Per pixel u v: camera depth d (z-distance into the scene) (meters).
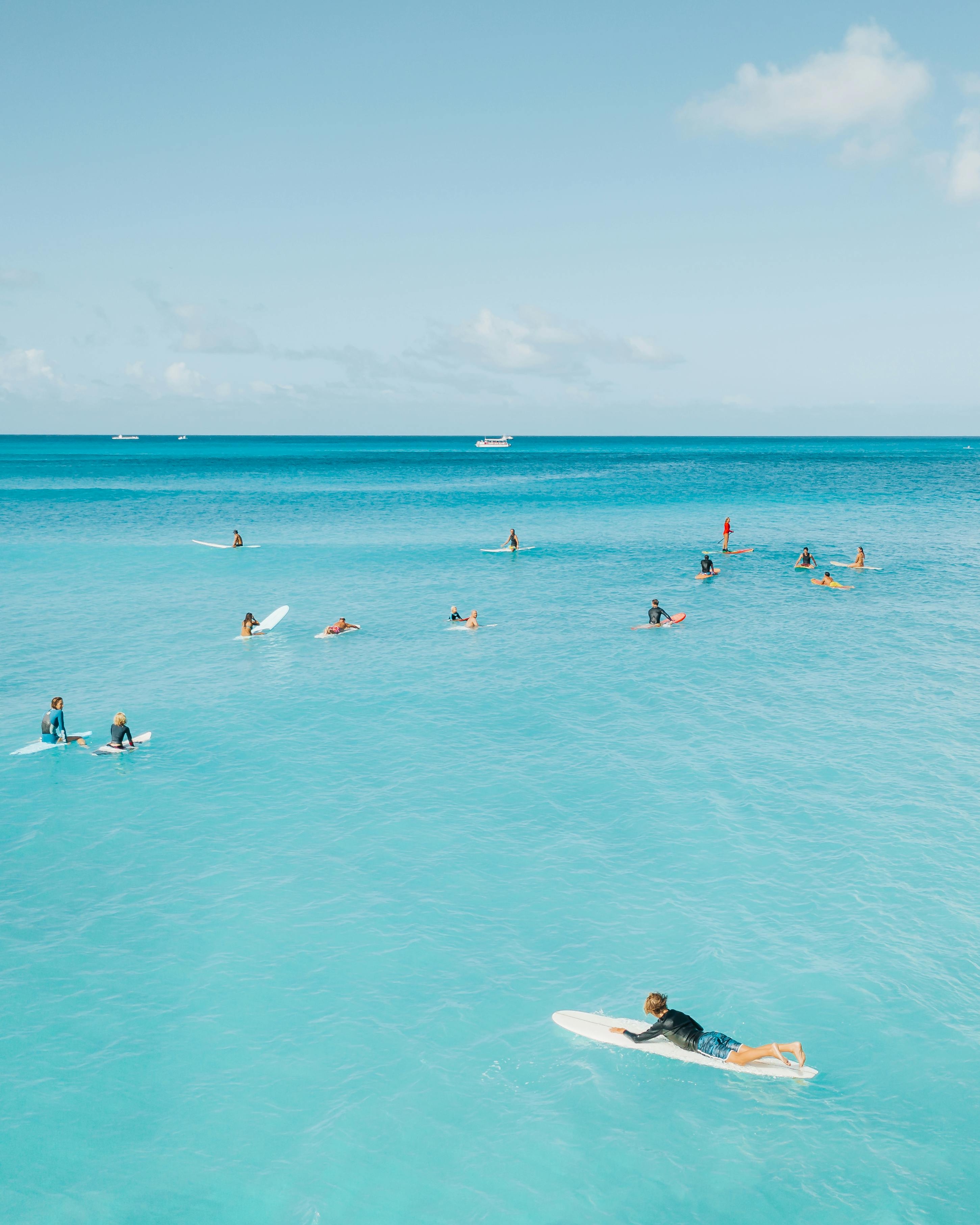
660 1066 10.84
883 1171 9.15
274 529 69.94
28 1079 10.62
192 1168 9.33
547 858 15.91
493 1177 9.19
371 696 25.88
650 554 54.12
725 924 13.70
